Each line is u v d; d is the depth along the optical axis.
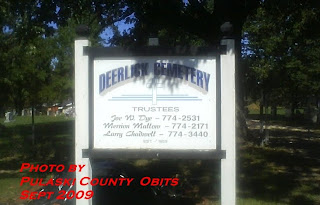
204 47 5.84
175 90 5.87
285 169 12.70
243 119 17.22
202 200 8.95
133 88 5.92
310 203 8.68
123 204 7.88
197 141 5.83
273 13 15.35
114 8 12.91
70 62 21.73
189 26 15.36
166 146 5.86
